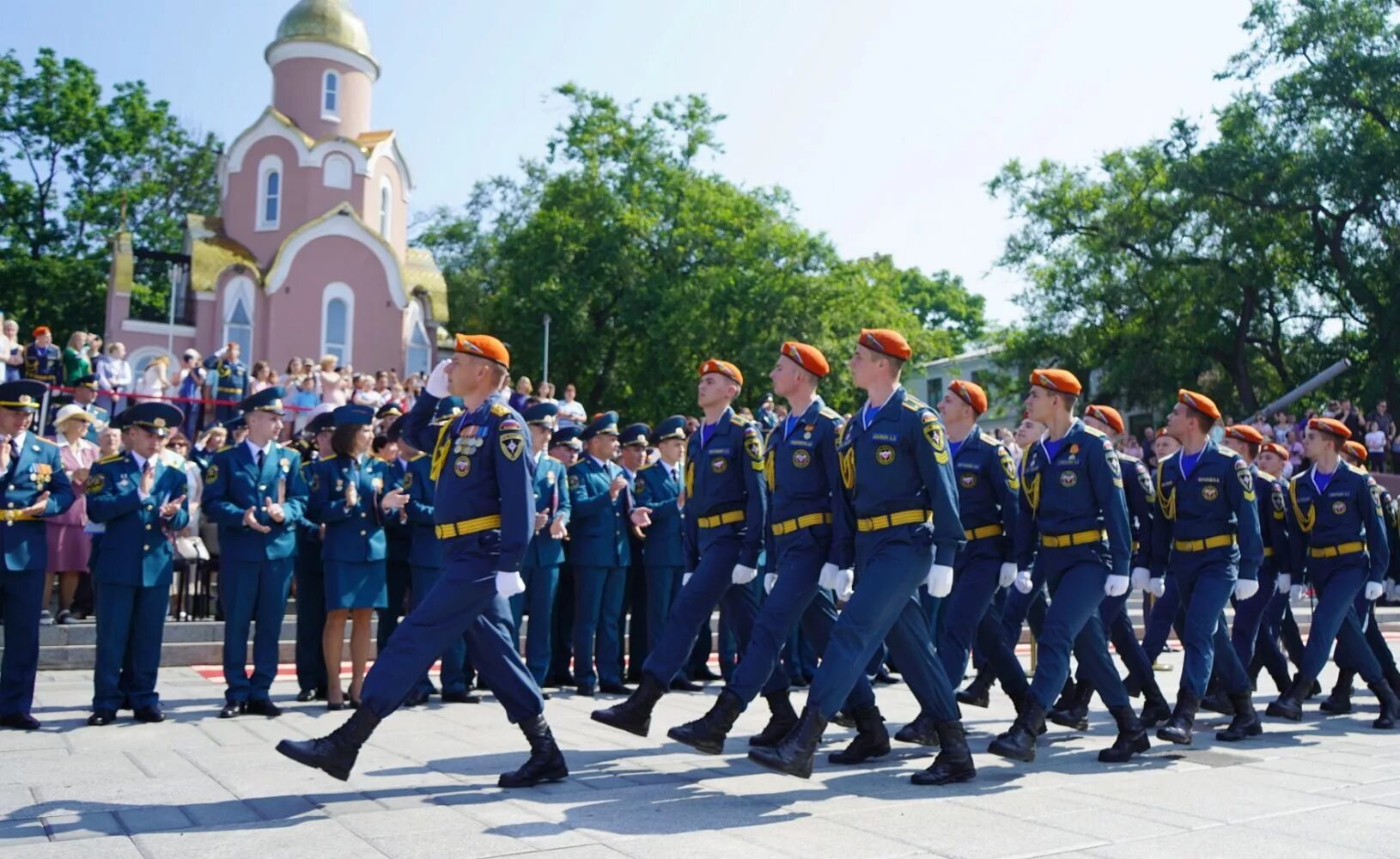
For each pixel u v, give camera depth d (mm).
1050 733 8258
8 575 7566
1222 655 8031
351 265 32562
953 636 7621
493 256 45531
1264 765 6840
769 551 7879
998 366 38031
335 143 33812
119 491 7828
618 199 36500
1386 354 31484
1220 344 33875
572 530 10141
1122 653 8672
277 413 8484
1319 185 30625
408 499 8984
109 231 40438
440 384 6281
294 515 8359
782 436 6590
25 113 39781
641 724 6340
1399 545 10555
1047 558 7074
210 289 31484
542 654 9953
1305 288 34344
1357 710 9945
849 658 5676
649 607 10609
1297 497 9367
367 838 4699
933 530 5906
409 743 7137
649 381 36531
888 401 6148
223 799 5445
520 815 5137
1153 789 6035
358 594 8594
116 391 18953
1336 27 30453
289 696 9406
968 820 5176
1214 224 32375
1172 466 8211
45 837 4711
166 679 10289
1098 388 35156
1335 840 4918
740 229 36062
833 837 4836
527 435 5770
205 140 44156
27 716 7582
